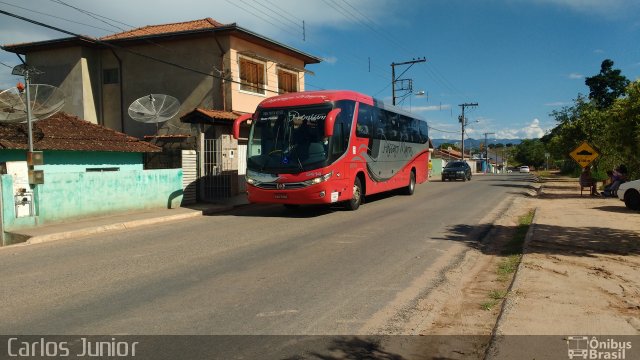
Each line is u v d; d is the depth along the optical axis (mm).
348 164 14766
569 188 27250
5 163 13867
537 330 4867
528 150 120875
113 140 17484
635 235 10352
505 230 11820
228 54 22516
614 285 6496
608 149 27438
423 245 9688
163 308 5828
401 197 20609
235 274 7438
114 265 8211
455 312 5809
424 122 24281
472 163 86812
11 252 9664
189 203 17531
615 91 43531
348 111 14938
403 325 5289
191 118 18828
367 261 8281
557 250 8859
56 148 14875
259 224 12883
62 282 7121
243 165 20656
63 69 24297
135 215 14609
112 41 23656
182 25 25203
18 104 14203
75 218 13297
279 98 14836
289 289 6590
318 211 15531
